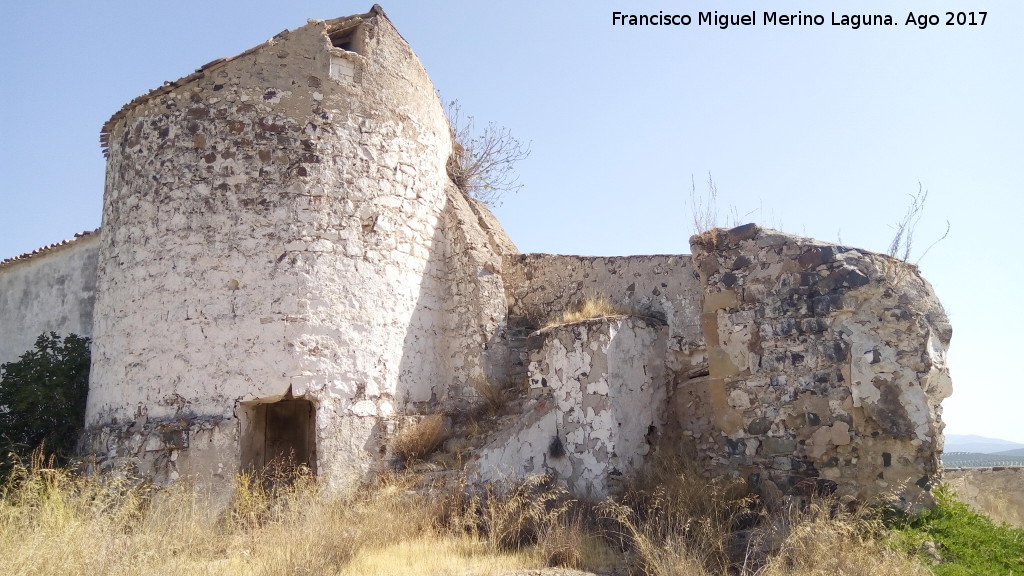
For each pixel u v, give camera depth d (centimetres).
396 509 991
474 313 1348
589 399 1088
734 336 1012
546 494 1004
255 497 1029
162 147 1231
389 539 918
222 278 1169
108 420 1179
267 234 1184
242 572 778
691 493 949
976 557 762
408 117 1370
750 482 967
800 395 943
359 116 1290
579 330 1117
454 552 888
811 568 734
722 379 1015
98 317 1261
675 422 1168
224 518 1031
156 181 1220
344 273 1215
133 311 1191
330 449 1135
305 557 785
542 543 880
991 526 841
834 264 941
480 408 1277
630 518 928
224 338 1151
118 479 1004
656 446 1129
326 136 1246
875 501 864
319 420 1140
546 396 1145
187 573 749
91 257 1587
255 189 1197
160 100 1256
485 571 798
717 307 1034
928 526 812
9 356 1616
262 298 1164
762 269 1001
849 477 891
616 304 1304
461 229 1397
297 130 1230
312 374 1154
